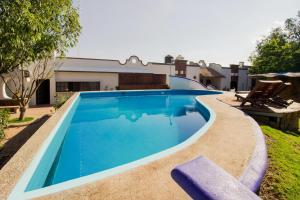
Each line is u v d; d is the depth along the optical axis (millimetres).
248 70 36812
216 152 3820
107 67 23031
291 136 7008
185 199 2338
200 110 10969
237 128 5621
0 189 2424
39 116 11578
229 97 13914
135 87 24125
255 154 3736
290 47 27953
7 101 12719
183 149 3953
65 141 7074
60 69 18953
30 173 2816
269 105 9844
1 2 5137
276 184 3244
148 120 10617
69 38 9547
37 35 6324
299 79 17953
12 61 7520
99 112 12914
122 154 5938
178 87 27203
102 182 2688
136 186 2602
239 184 1234
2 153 5688
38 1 6781
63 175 4637
